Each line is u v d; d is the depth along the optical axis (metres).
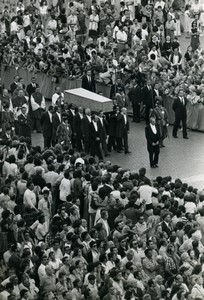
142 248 32.56
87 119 44.97
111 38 59.84
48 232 33.94
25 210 35.22
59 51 56.09
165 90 50.75
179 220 34.75
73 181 37.44
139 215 35.22
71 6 63.91
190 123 50.25
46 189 36.19
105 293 29.88
